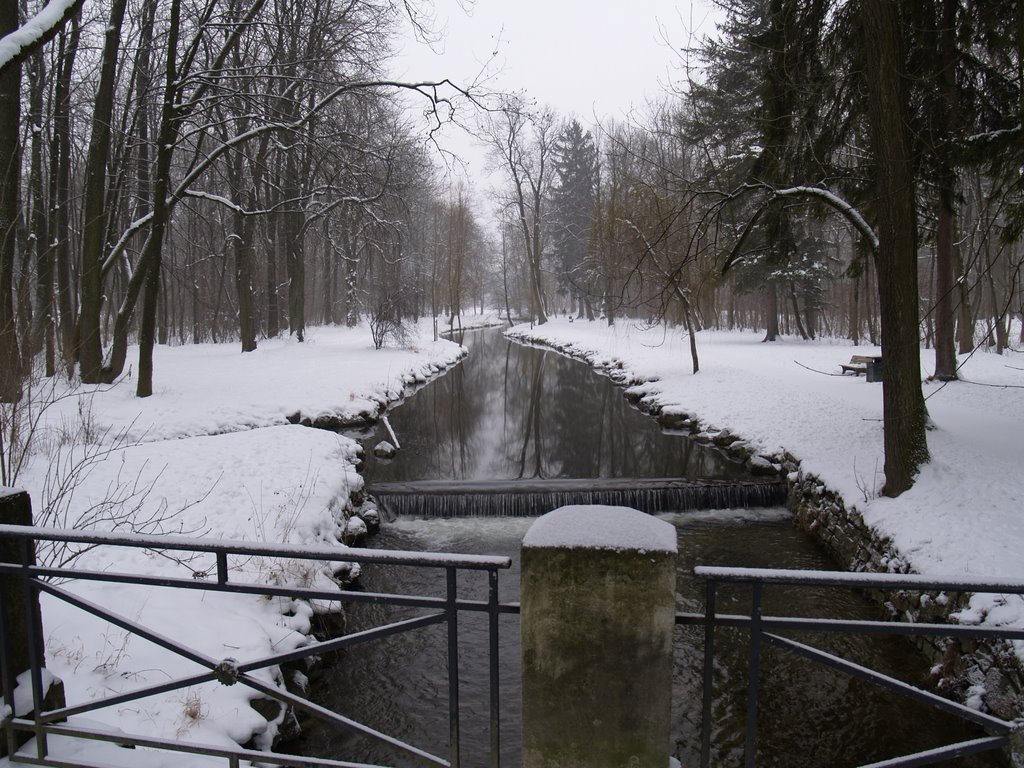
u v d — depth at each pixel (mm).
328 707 5820
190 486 8898
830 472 10156
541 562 2250
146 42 17719
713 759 5250
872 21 7957
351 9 17500
